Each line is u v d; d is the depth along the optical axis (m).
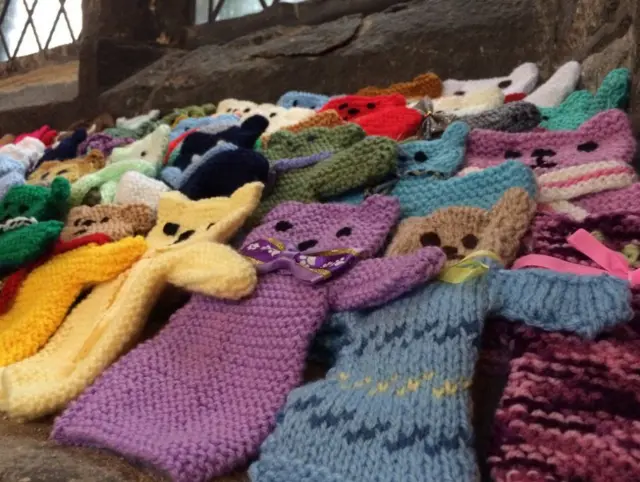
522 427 0.25
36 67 1.39
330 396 0.28
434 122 0.52
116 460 0.27
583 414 0.25
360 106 0.63
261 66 0.87
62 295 0.41
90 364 0.33
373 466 0.24
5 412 0.33
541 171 0.41
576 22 0.59
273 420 0.29
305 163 0.48
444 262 0.31
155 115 0.85
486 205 0.38
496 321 0.30
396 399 0.26
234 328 0.34
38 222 0.46
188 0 1.14
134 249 0.42
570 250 0.33
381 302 0.31
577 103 0.50
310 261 0.35
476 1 0.75
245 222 0.46
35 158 0.71
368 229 0.38
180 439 0.27
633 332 0.27
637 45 0.44
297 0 1.02
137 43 1.11
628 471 0.23
